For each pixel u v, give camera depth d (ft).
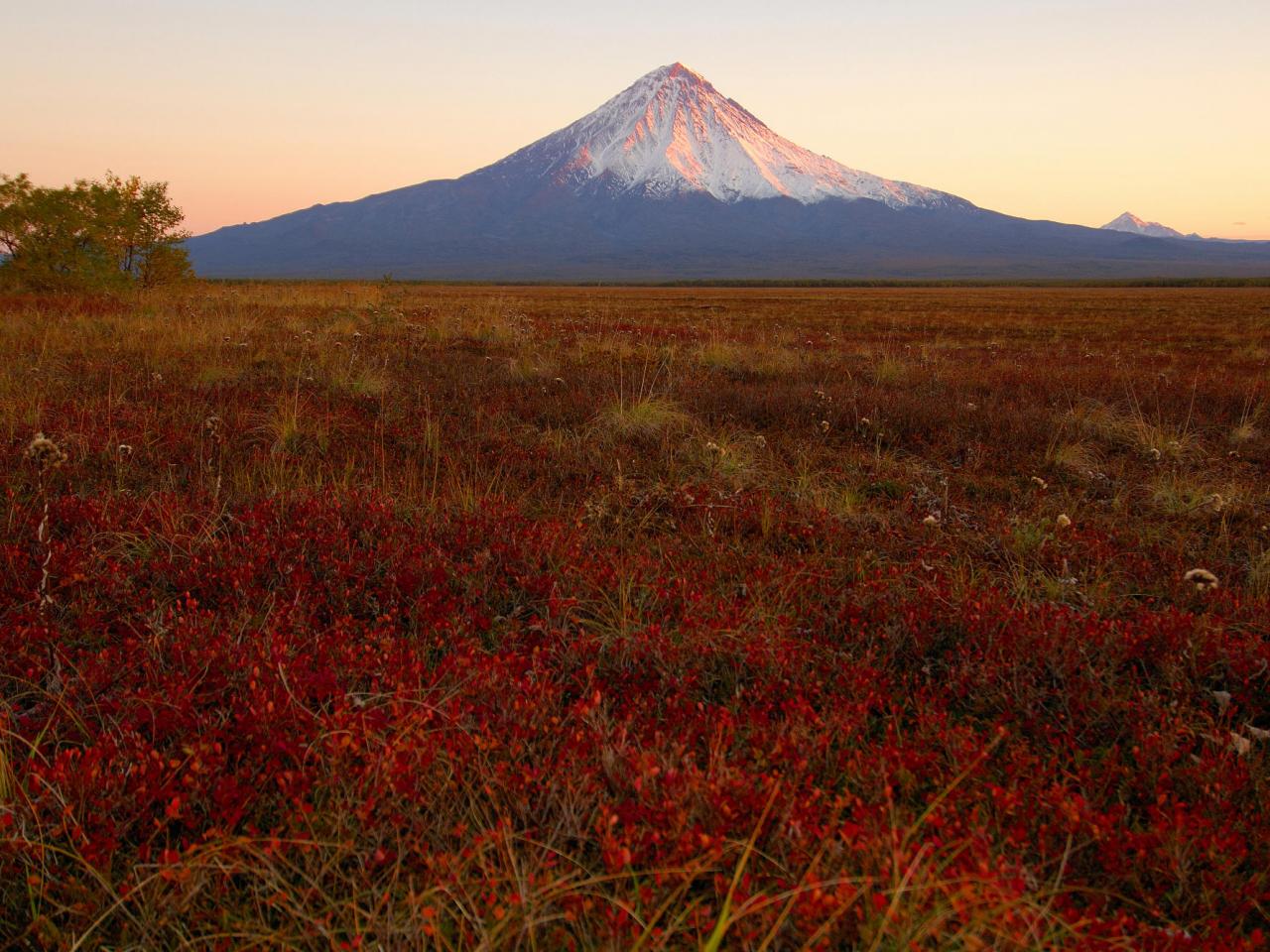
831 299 246.06
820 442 26.84
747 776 8.11
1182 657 11.63
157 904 6.44
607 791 8.14
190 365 34.40
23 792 7.16
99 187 86.74
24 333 41.06
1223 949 6.30
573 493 20.52
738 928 6.18
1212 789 8.61
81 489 17.51
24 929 6.46
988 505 21.38
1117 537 18.49
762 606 13.02
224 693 9.95
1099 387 38.91
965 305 194.70
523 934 6.16
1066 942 6.33
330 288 87.56
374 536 15.66
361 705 9.04
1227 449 28.60
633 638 11.62
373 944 6.09
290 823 7.33
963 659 11.59
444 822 7.47
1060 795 8.17
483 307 78.07
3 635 10.59
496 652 11.40
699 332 70.64
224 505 16.65
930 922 5.74
